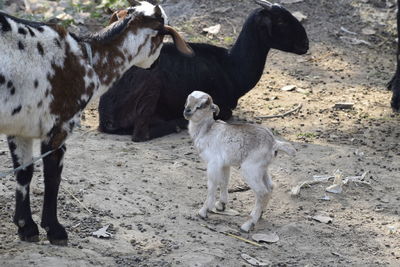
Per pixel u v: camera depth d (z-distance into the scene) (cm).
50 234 864
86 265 822
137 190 1051
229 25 1794
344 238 968
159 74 1277
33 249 849
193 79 1314
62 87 823
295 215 1026
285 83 1577
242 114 1409
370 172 1169
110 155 1170
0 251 841
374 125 1379
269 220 1005
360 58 1727
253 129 960
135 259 855
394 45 1800
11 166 1087
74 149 1178
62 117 833
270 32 1327
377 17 1881
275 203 1059
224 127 971
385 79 1628
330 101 1492
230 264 865
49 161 843
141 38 900
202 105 969
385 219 1027
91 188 1034
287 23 1330
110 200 1005
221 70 1344
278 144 957
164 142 1272
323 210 1045
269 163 959
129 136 1303
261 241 940
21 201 869
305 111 1436
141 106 1266
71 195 1002
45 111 816
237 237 944
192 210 1016
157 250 886
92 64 860
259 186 954
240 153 954
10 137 860
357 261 908
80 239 894
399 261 918
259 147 949
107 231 921
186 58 1314
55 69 814
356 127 1366
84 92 848
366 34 1825
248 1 1881
